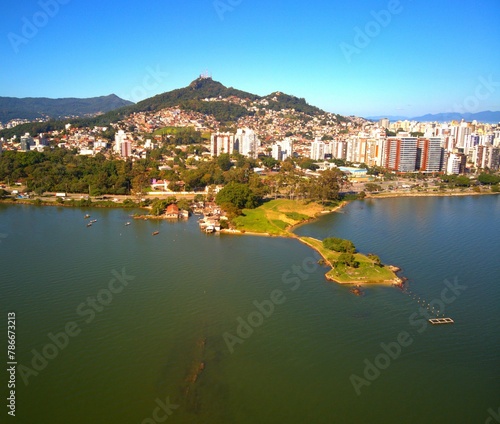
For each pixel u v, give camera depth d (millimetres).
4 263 171125
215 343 114125
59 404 91188
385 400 93875
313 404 92250
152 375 100688
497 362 107688
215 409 90062
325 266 171750
